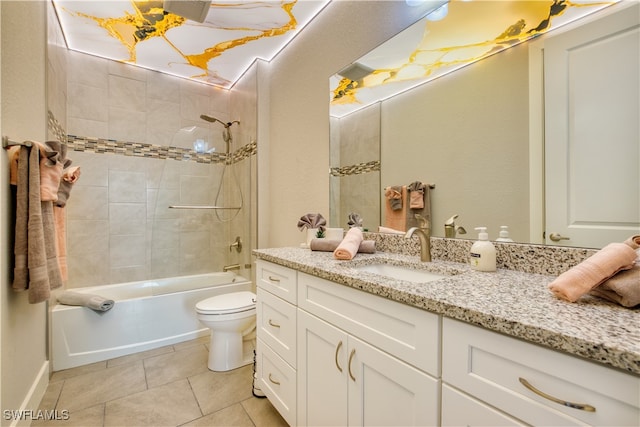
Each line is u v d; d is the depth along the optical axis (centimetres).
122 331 221
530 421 56
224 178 305
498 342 60
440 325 71
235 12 201
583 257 91
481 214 119
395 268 131
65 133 236
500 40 114
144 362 209
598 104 90
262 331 159
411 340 78
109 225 263
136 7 195
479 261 106
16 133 139
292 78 233
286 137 241
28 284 129
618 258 68
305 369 121
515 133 109
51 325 193
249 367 203
